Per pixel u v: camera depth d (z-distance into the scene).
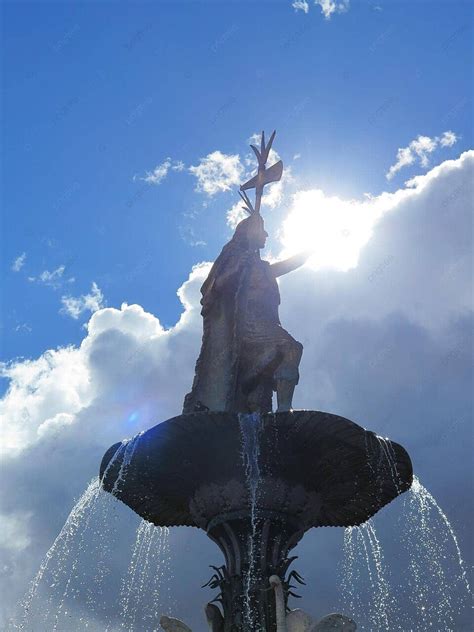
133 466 14.39
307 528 14.47
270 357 14.98
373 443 13.73
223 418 13.30
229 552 13.95
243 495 13.91
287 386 14.65
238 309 15.68
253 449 13.65
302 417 13.23
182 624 13.42
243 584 13.54
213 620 13.55
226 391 15.37
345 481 14.54
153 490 15.02
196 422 13.38
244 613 13.32
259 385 15.34
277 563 13.73
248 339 15.33
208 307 16.20
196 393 15.62
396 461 14.24
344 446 13.72
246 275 15.99
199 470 14.16
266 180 17.25
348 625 12.65
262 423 13.28
